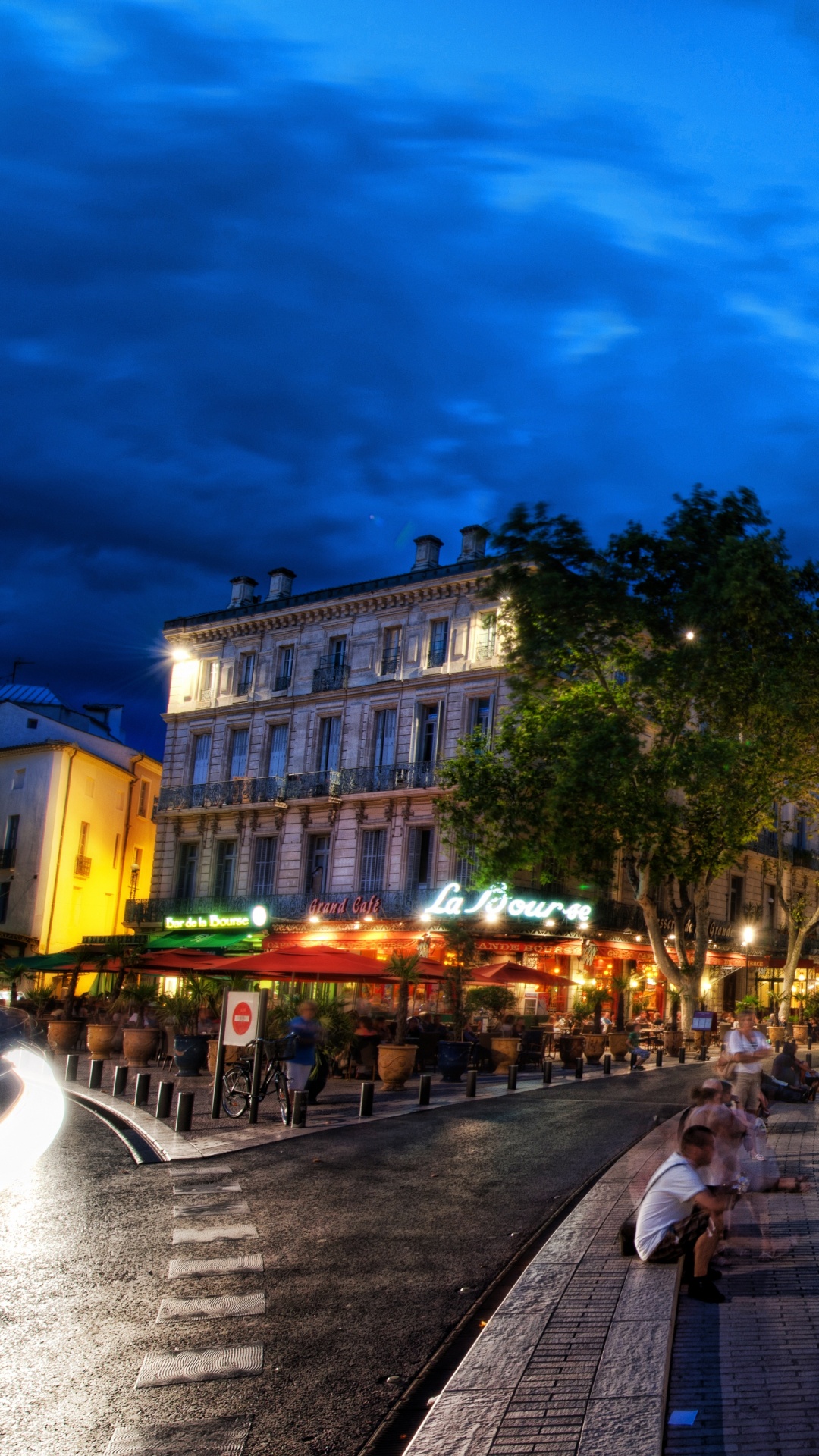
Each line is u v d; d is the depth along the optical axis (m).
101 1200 9.88
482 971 27.20
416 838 37.62
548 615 27.11
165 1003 24.36
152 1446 4.92
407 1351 6.18
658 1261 7.33
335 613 41.88
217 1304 6.97
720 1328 6.29
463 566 38.09
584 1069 25.56
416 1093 19.61
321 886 39.81
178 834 44.81
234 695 44.81
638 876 30.09
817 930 50.72
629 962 39.09
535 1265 7.42
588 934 35.56
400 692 39.09
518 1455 4.54
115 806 49.59
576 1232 8.38
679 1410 5.12
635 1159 11.71
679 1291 7.00
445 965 26.58
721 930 44.09
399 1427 5.18
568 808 26.58
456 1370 5.48
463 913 33.94
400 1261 8.03
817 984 49.81
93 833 47.81
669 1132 13.79
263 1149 13.00
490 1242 8.60
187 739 45.75
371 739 39.62
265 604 43.91
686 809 27.38
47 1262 7.81
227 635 45.50
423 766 37.56
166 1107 15.27
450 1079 22.53
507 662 28.44
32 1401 5.38
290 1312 6.84
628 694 28.08
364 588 40.72
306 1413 5.33
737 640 27.09
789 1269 7.54
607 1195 9.79
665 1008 39.94
